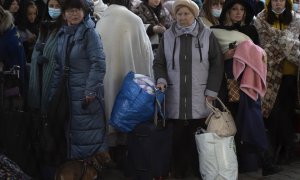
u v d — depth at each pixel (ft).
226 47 16.83
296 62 17.97
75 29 15.93
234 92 16.40
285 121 18.56
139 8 20.15
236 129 16.34
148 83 16.52
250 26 17.85
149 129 15.90
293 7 20.16
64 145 16.06
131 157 16.42
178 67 16.48
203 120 16.87
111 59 17.42
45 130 15.76
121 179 17.54
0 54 17.19
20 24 21.29
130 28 17.58
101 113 16.06
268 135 18.57
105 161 17.03
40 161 16.66
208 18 18.62
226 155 15.79
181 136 17.16
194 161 17.37
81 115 15.72
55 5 16.76
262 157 17.72
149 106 16.06
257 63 16.29
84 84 15.69
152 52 18.71
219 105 16.84
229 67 16.72
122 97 16.37
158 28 19.40
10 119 16.03
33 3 21.43
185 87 16.46
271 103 18.19
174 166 17.58
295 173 18.30
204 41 16.46
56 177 16.07
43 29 17.03
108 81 17.42
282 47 17.93
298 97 18.08
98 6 20.57
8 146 16.08
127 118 16.06
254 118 16.15
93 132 15.85
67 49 15.76
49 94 16.17
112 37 17.44
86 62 15.74
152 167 16.06
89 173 16.21
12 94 16.74
